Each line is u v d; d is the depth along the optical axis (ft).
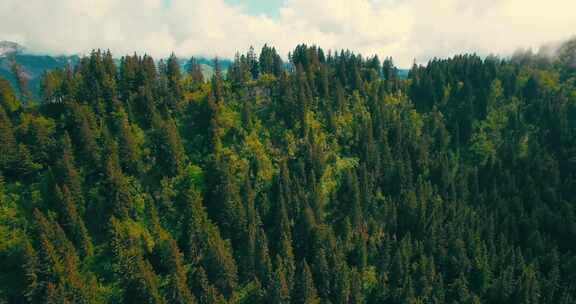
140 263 346.33
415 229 458.50
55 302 320.09
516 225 473.67
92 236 397.60
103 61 569.23
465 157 600.39
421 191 488.02
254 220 424.05
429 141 596.29
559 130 595.88
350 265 419.95
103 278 366.02
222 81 601.21
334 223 467.93
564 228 460.96
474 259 417.69
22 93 541.75
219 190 433.07
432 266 397.80
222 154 479.41
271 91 598.75
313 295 364.79
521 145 602.44
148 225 414.41
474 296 371.56
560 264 429.38
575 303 388.57
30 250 335.26
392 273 401.49
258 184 472.44
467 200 517.96
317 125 553.64
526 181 520.01
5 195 392.88
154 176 453.58
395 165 522.06
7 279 345.72
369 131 548.72
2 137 406.82
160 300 339.57
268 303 361.51
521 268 414.62
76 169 429.38
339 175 513.45
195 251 392.47
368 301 391.24
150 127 502.79
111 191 405.18
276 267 391.86
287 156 512.22
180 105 536.01
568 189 515.50
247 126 524.11
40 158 429.38
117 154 438.81
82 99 512.22
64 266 340.18
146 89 506.89
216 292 359.46
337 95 594.65
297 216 443.73
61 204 377.91
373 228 448.24
